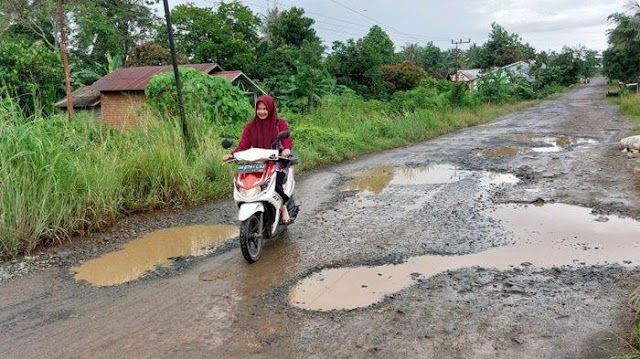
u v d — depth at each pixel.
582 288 4.10
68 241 5.80
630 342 3.23
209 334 3.59
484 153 12.34
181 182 7.45
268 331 3.61
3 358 3.37
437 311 3.81
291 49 29.81
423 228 5.97
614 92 44.12
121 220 6.60
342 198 7.77
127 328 3.72
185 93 11.80
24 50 18.16
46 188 5.73
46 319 3.93
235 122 12.57
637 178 8.15
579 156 10.89
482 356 3.17
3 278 4.79
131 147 7.53
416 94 24.45
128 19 35.06
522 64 69.62
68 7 29.94
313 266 4.87
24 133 5.90
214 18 31.11
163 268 4.98
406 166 10.80
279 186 5.41
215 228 6.28
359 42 30.78
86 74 27.20
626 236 5.38
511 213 6.48
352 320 3.73
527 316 3.66
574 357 3.12
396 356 3.21
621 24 39.47
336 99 20.69
